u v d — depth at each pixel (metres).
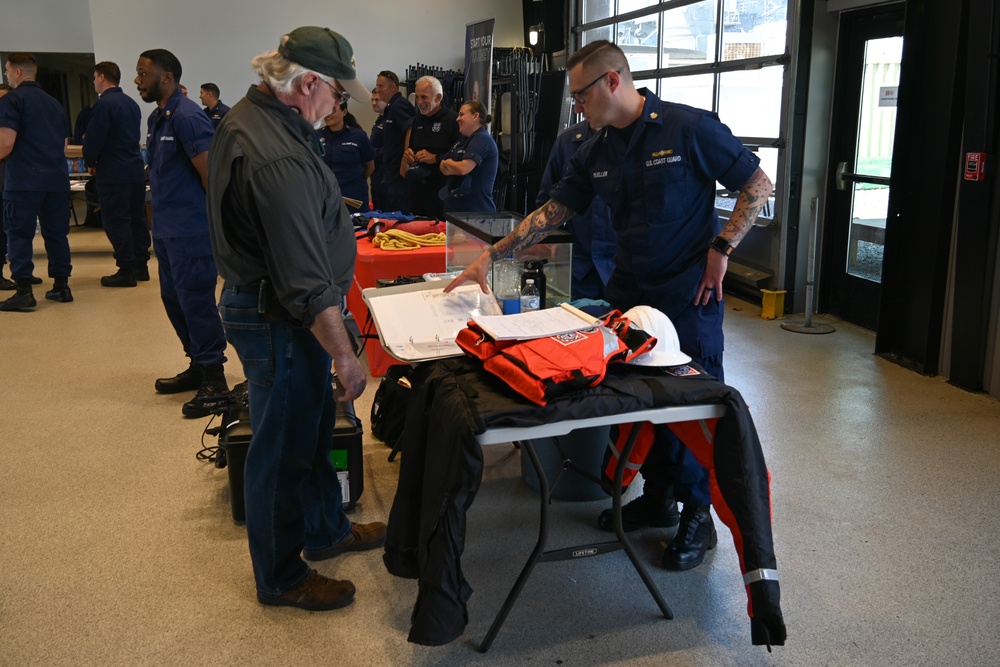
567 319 2.18
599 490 2.99
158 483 3.15
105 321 5.64
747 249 6.11
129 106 6.45
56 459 3.37
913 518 2.85
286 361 2.12
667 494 2.75
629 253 2.56
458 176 5.75
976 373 4.09
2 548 2.67
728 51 6.24
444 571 1.88
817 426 3.68
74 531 2.78
